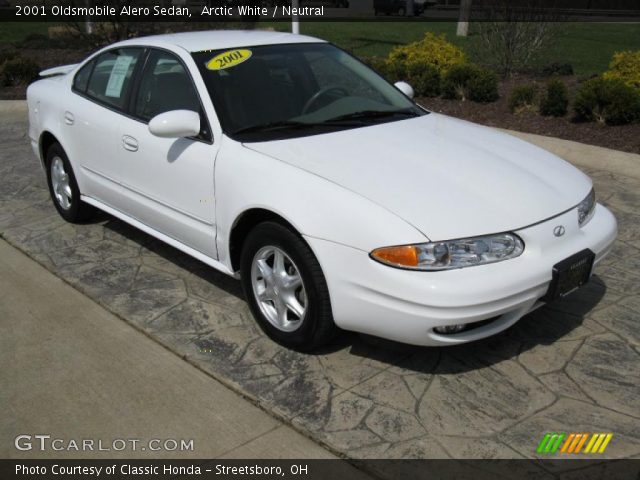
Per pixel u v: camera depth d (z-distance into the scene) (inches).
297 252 126.6
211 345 141.2
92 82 190.2
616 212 215.3
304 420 116.6
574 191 135.3
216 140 145.0
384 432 113.1
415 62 386.0
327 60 174.9
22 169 276.1
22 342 144.6
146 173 163.9
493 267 116.1
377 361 134.3
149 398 125.0
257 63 161.8
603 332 143.5
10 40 727.7
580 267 126.6
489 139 154.4
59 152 203.2
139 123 165.9
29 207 229.6
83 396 126.0
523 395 122.6
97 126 179.5
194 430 116.0
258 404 121.8
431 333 116.9
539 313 151.9
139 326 149.3
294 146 139.5
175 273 176.7
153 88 165.9
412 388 125.2
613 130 289.7
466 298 112.3
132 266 181.2
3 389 128.4
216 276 174.7
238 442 112.8
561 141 277.6
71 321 153.3
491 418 116.3
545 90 364.2
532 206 124.3
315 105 157.5
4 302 162.4
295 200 125.7
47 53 593.9
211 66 156.2
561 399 121.2
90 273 176.9
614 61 340.2
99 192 188.9
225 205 141.0
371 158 134.7
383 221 116.0
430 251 112.8
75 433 116.1
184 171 150.9
